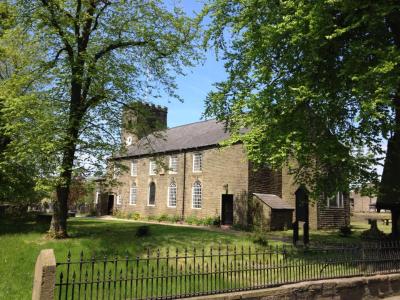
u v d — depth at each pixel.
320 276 10.41
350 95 14.20
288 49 15.59
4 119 18.53
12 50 19.52
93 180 20.14
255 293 8.70
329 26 13.20
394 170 17.30
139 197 44.81
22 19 18.47
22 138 17.64
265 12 16.31
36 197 25.75
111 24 19.69
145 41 20.33
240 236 20.02
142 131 22.33
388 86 12.15
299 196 19.59
